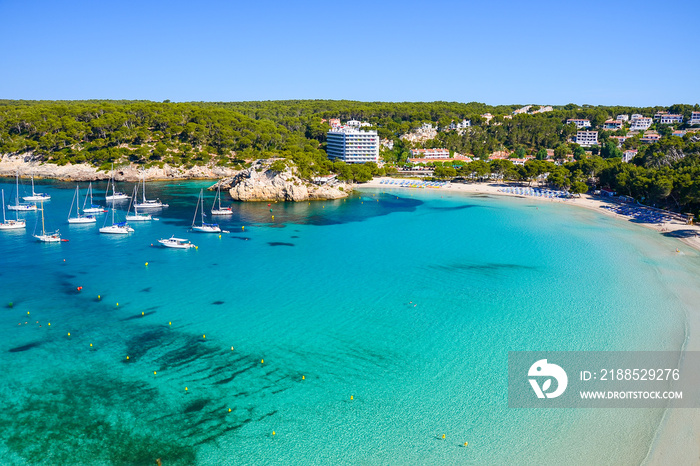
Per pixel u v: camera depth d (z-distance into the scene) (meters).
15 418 48.44
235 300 79.06
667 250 110.12
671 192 151.75
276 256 106.12
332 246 115.56
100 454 43.94
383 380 55.56
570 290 83.81
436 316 72.88
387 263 100.75
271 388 53.75
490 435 46.56
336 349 62.59
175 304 77.06
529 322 70.62
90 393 52.62
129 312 73.81
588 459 43.31
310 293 82.62
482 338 65.69
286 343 64.12
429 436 46.34
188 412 49.59
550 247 113.94
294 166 191.25
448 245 116.62
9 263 97.75
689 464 42.56
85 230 129.62
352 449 44.59
